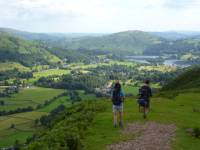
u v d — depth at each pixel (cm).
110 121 3359
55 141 2312
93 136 2750
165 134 2844
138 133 2859
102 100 5584
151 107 4447
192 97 5819
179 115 3831
